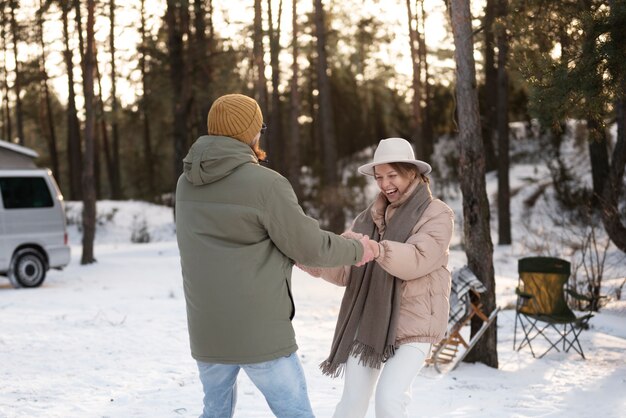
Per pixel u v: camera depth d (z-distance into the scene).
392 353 3.90
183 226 3.46
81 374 6.80
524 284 9.10
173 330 9.14
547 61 8.34
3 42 37.97
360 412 4.01
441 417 5.54
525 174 33.12
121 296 12.98
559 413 5.80
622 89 7.95
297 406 3.45
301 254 3.38
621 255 17.38
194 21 27.38
